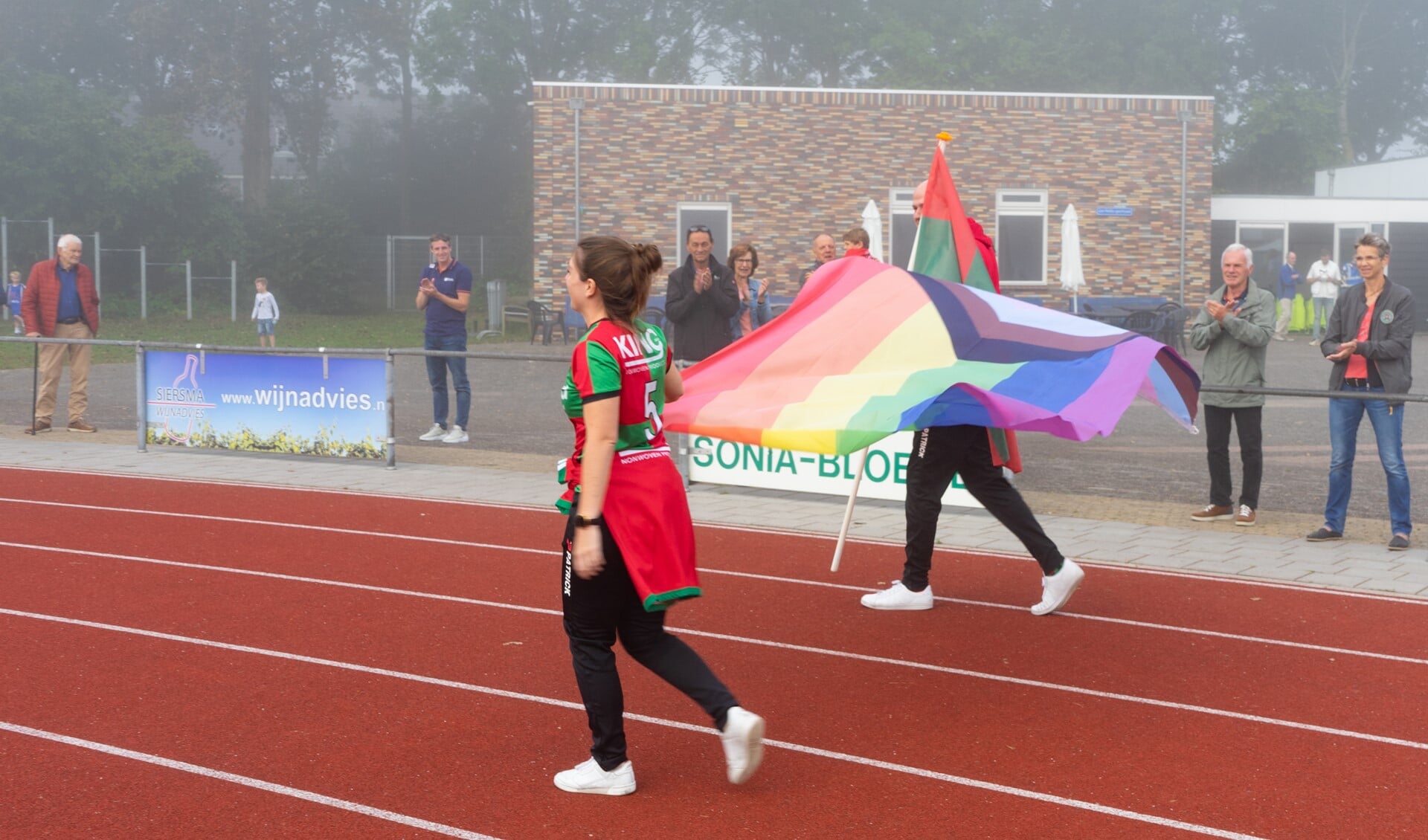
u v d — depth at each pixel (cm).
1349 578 775
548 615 688
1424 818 426
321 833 411
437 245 1348
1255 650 625
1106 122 2988
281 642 635
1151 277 3020
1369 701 548
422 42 5450
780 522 962
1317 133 5406
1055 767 471
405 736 503
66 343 1402
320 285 4341
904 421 571
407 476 1170
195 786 451
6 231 3916
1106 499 1052
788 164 2952
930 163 2966
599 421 419
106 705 537
